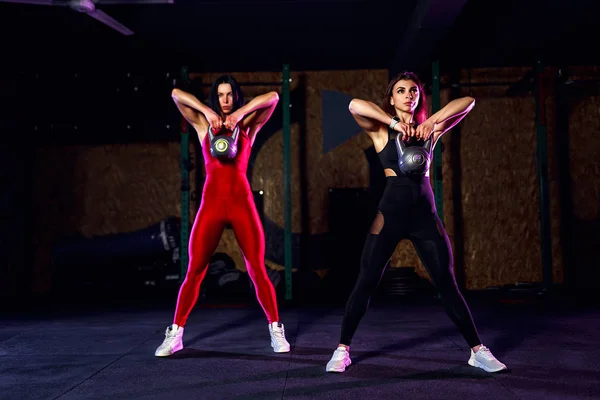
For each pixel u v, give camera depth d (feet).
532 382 7.13
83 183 24.08
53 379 7.62
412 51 18.78
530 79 22.03
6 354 9.59
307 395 6.58
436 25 16.22
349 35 20.03
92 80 23.75
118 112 24.09
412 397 6.45
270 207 23.71
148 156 24.14
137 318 14.74
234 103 9.87
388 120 7.63
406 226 7.63
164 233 22.61
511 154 23.43
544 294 19.81
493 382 7.14
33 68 22.93
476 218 23.26
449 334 11.31
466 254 23.16
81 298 21.01
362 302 7.88
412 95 7.91
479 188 23.36
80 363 8.72
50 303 19.11
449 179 23.47
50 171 24.14
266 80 24.25
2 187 22.80
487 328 11.98
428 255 7.72
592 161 23.24
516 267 22.98
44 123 24.00
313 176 23.81
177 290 22.11
